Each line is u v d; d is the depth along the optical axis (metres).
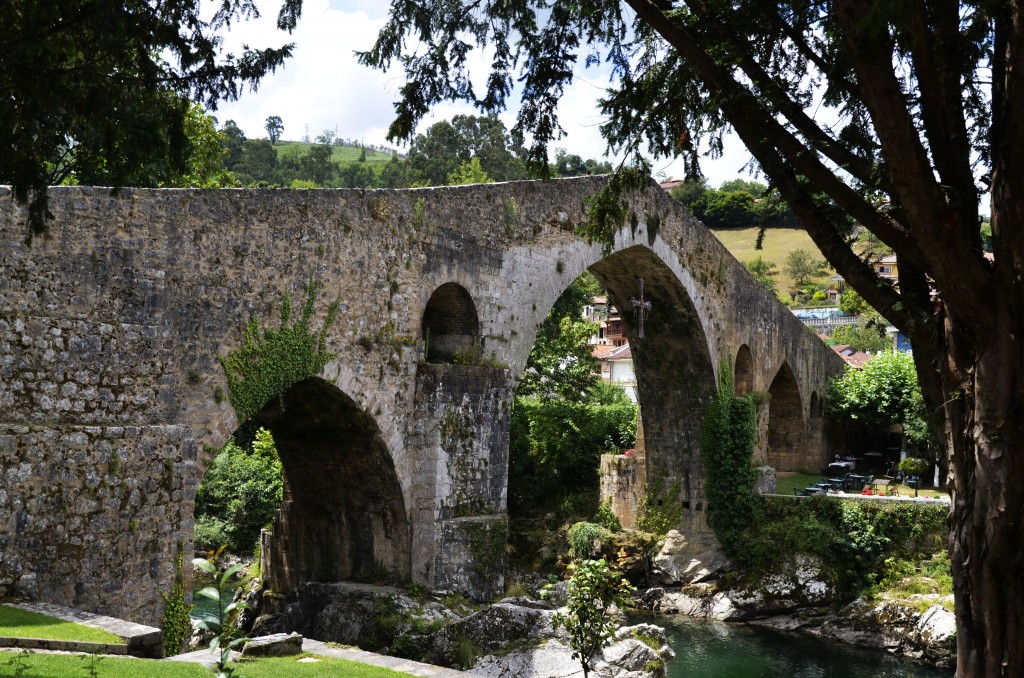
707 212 122.38
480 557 21.31
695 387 35.69
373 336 19.59
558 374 45.44
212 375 16.16
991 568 8.38
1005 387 8.31
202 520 38.47
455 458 21.36
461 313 22.61
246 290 16.81
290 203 17.70
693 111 11.11
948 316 8.89
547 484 42.44
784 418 49.09
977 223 8.96
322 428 20.33
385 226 19.89
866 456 52.94
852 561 30.92
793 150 9.10
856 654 27.50
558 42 11.41
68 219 13.82
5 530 12.67
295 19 10.52
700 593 32.97
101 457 13.86
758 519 33.75
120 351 14.36
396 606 19.55
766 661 26.56
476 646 19.06
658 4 10.18
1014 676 8.26
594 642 13.84
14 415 13.01
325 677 10.71
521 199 24.11
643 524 36.59
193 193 15.84
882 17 7.42
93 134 10.20
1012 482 8.26
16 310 13.12
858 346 74.19
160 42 9.95
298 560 22.91
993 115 8.82
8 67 9.34
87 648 10.30
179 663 10.27
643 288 32.84
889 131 8.05
